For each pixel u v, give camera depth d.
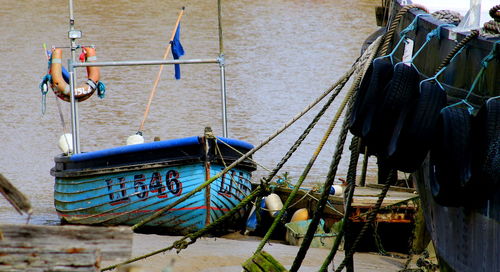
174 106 67.88
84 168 38.56
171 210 36.97
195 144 36.41
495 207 20.03
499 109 19.61
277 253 34.28
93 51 41.59
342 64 86.50
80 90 40.69
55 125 61.94
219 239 37.12
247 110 66.94
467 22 24.11
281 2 121.12
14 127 60.81
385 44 25.31
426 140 21.22
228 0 120.00
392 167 22.55
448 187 20.84
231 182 37.84
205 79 77.44
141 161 37.16
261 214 39.50
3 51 85.94
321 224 36.75
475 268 21.58
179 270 30.36
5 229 14.84
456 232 22.92
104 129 60.94
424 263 31.45
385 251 35.62
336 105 69.50
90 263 14.21
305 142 57.94
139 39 93.75
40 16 103.94
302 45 94.56
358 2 124.44
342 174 50.56
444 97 21.52
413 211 35.31
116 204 38.06
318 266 32.56
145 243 34.81
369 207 35.56
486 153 19.61
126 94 71.19
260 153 54.91
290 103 69.69
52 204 44.41
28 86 73.00
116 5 112.81
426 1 31.23
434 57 24.59
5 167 51.00
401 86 21.89
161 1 117.00
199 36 96.88
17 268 14.17
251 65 83.88
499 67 20.62
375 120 22.59
